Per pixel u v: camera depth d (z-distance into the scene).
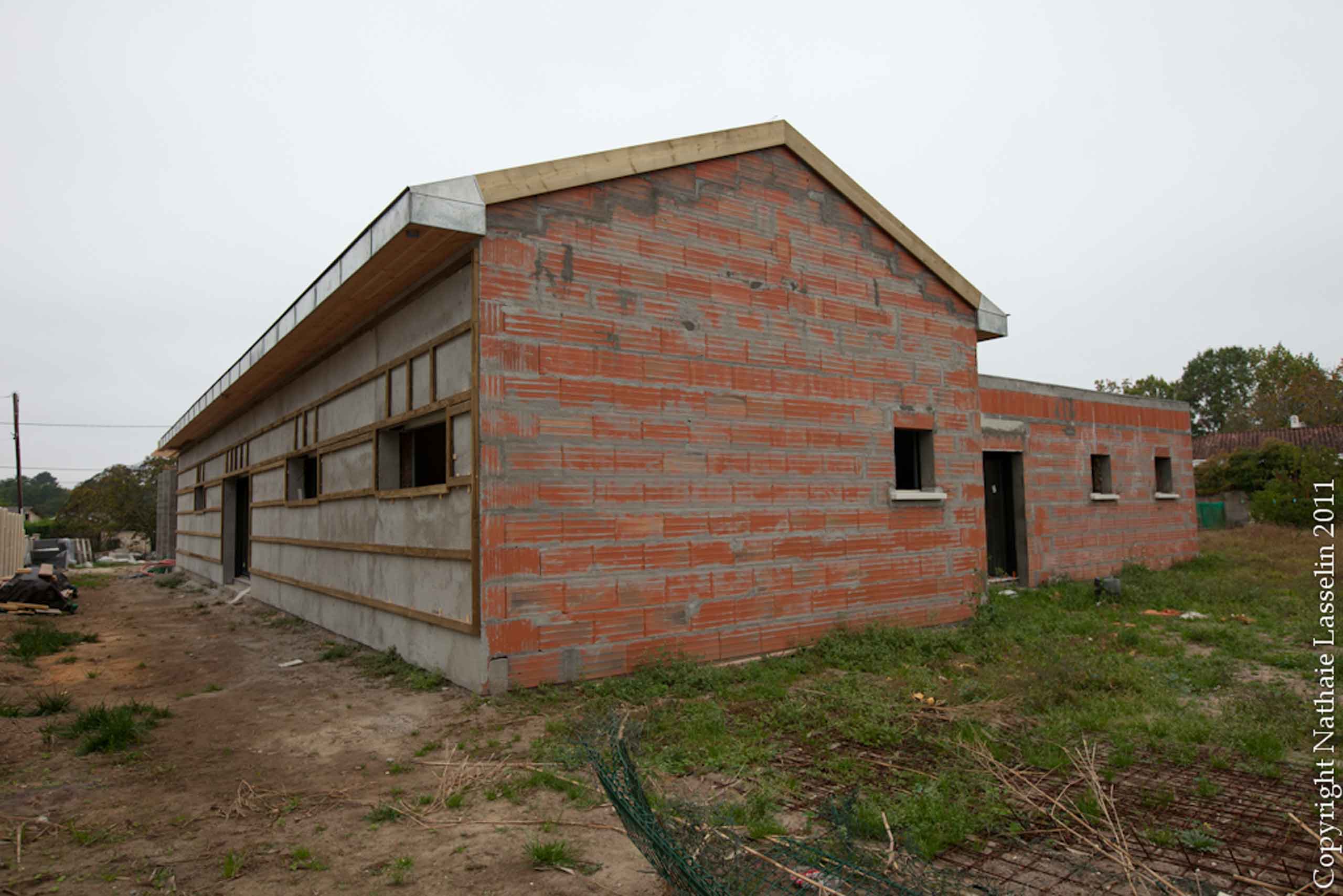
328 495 10.95
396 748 5.70
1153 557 16.72
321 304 9.08
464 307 7.23
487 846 3.99
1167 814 4.33
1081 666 7.29
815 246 9.48
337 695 7.34
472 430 6.87
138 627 12.44
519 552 6.98
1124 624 10.33
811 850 3.51
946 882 3.28
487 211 7.03
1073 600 12.24
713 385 8.41
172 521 31.91
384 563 9.04
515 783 4.85
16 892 3.54
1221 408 62.22
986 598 10.89
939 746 5.52
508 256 7.12
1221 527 30.19
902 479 10.98
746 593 8.48
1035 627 10.01
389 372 8.96
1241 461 32.00
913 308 10.49
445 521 7.50
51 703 6.79
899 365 10.26
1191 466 18.23
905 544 10.08
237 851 3.98
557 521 7.21
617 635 7.49
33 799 4.73
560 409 7.31
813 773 4.97
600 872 3.70
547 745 5.50
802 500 9.08
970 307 11.23
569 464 7.32
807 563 9.05
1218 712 6.28
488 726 6.05
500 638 6.83
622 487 7.64
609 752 3.80
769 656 8.52
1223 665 7.75
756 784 4.78
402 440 9.34
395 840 4.09
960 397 10.98
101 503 45.06
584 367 7.50
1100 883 3.54
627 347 7.79
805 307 9.31
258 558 15.12
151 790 4.91
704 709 6.28
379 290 8.55
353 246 7.88
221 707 6.98
